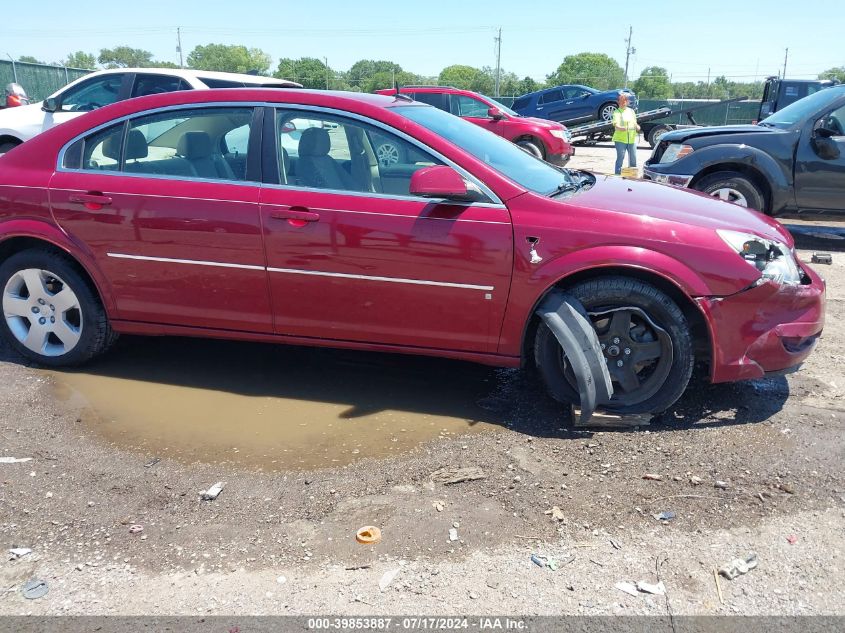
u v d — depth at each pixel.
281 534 2.92
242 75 9.70
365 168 3.92
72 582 2.64
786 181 7.79
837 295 6.23
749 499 3.11
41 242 4.38
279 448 3.63
